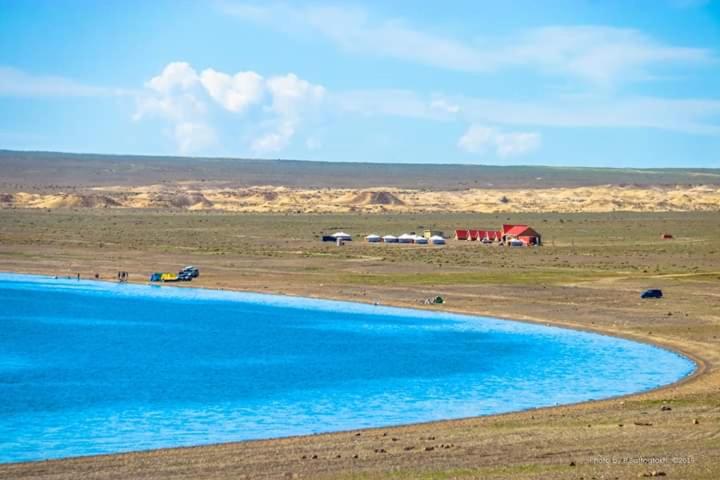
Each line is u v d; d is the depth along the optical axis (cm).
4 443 7162
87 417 8038
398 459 6325
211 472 6069
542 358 11094
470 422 7588
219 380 9762
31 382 9588
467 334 12962
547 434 7031
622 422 7425
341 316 14688
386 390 9269
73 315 14688
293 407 8481
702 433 7006
